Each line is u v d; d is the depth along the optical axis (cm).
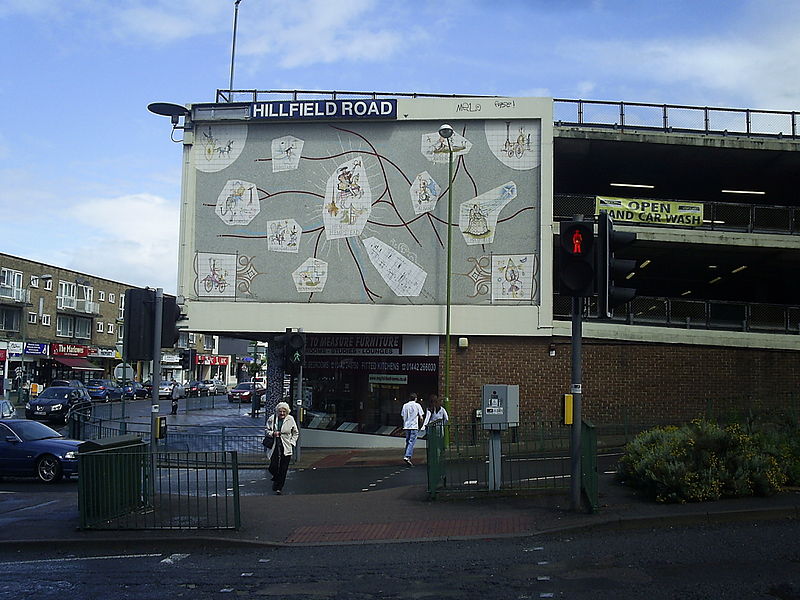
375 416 2478
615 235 1055
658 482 1105
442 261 2448
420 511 1158
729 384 2483
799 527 966
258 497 1327
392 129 2498
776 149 2617
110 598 737
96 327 7106
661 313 2514
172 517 1096
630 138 2553
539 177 2439
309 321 2473
